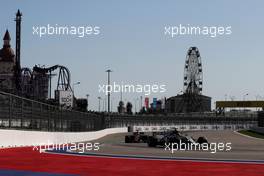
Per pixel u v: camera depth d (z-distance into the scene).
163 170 23.25
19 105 53.56
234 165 26.56
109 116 152.25
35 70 183.88
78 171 22.59
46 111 66.00
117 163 27.66
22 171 22.45
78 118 90.12
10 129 49.50
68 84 181.75
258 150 49.16
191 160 30.67
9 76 197.00
